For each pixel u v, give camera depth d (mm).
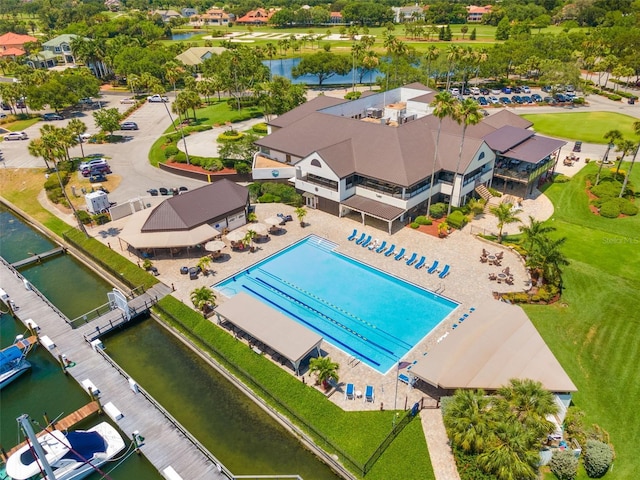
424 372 37875
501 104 129000
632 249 60094
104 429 37125
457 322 47562
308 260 59344
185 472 34188
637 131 69250
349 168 67000
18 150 98500
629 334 45281
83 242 63656
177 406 40469
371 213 63031
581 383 39969
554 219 67812
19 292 55406
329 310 50438
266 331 43438
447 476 32438
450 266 56375
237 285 54594
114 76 169750
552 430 30641
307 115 82938
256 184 75250
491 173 73312
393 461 33656
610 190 73375
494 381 36281
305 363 42875
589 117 115750
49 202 77375
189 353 46656
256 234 62812
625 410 37375
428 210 66750
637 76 145500
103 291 56906
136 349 47312
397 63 128375
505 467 28516
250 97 135750
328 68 149250
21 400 41781
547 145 76188
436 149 64312
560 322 47000
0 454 35844
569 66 128250
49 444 34625
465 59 118000
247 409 40031
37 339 47500
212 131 108312
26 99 117500
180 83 159875
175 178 83812
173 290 53438
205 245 57656
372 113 100938
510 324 42156
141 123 116750
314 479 34156
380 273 56250
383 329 47531
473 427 30703
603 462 31750
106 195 71500
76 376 42875
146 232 59000
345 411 37531
